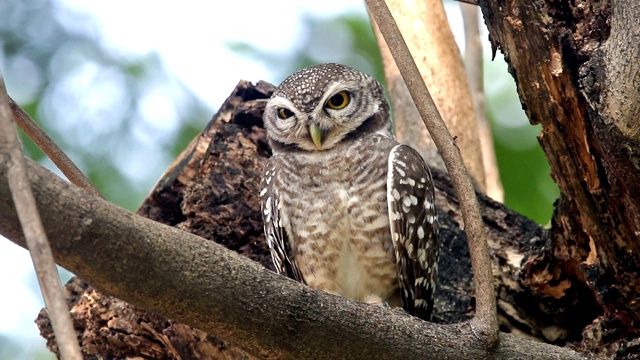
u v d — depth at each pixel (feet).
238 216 32.27
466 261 33.71
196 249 19.16
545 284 30.53
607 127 22.89
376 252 30.60
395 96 42.42
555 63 24.04
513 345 22.26
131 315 29.84
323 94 32.63
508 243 33.04
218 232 32.19
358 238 30.50
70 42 42.73
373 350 20.81
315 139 31.48
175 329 27.89
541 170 42.91
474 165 41.32
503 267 32.04
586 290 30.60
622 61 22.44
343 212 30.58
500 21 24.59
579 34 24.08
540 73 24.47
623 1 22.71
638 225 24.76
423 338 21.21
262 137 33.78
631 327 27.50
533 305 31.86
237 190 32.50
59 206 17.53
